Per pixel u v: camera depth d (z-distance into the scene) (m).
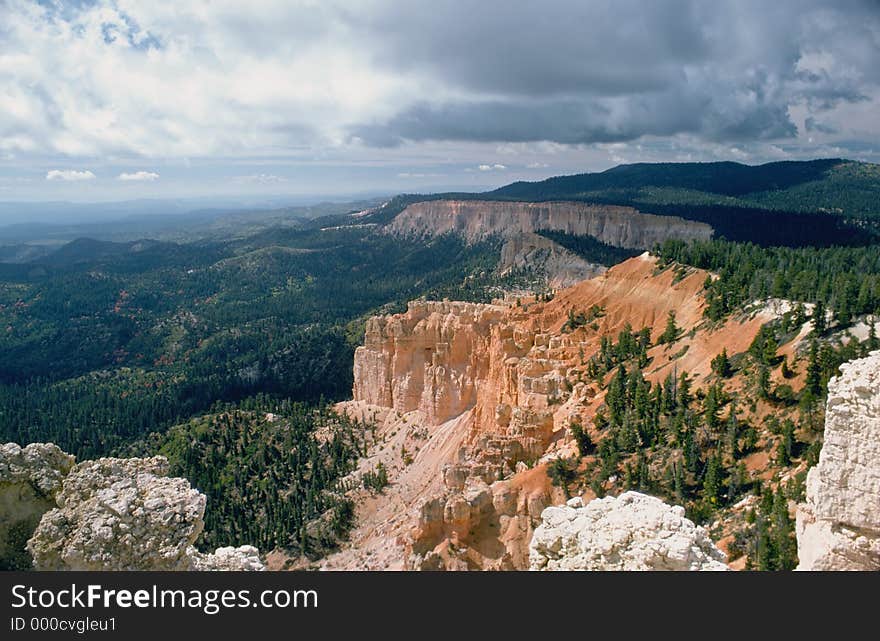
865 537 32.66
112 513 31.94
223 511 133.62
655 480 71.88
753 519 56.69
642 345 114.44
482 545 67.31
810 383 69.56
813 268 127.44
